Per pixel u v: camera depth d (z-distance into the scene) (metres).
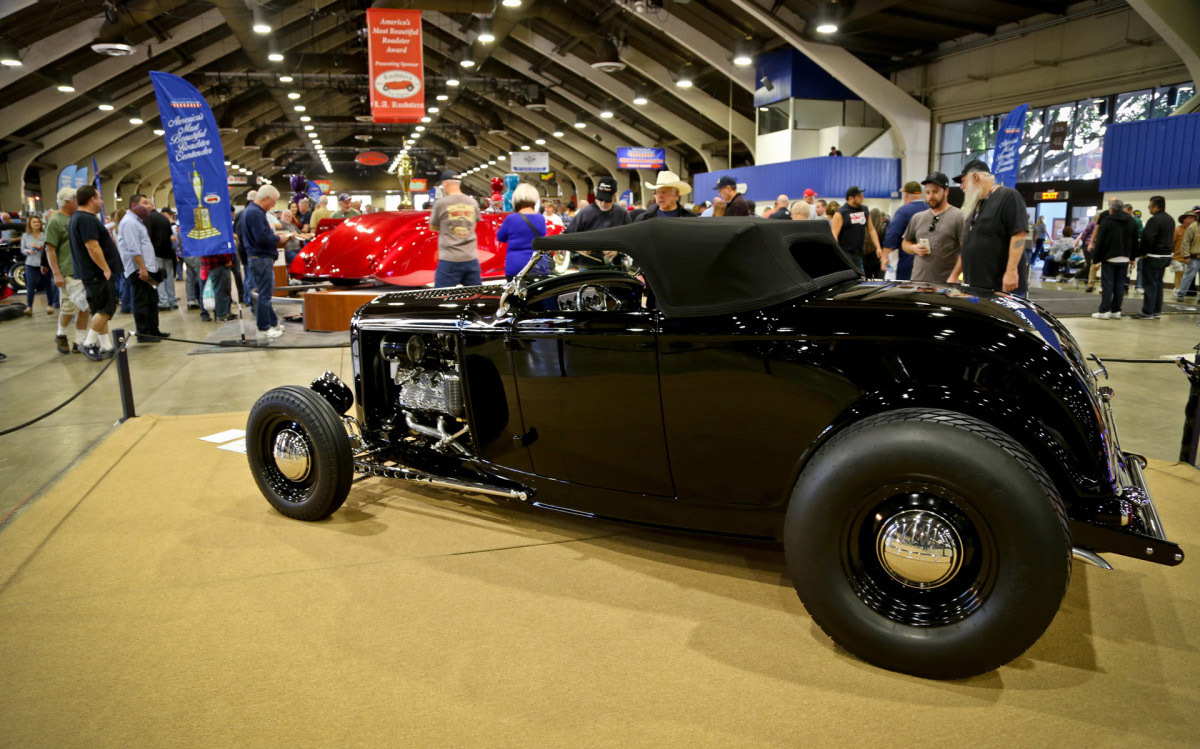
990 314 2.33
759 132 23.33
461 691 2.20
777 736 1.98
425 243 9.59
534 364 2.95
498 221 10.45
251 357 7.80
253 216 8.48
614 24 21.94
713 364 2.50
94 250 7.39
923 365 2.26
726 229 2.50
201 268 10.60
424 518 3.59
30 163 29.25
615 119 34.62
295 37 23.25
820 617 2.30
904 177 20.95
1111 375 6.41
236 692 2.21
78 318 8.26
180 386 6.54
